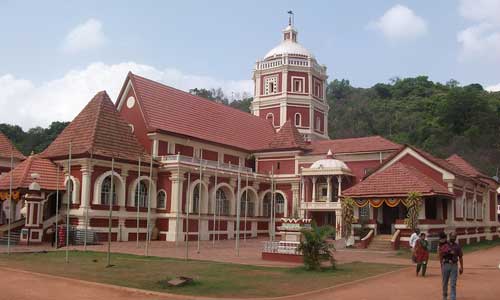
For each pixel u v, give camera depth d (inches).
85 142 1752.0
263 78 2901.1
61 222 1680.6
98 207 1699.1
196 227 1948.8
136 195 1846.7
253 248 1545.3
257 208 2284.7
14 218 1793.8
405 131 4650.6
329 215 2183.8
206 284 756.0
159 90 2196.1
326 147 2373.3
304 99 2817.4
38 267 939.3
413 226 1454.2
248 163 2487.7
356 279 831.1
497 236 2252.7
